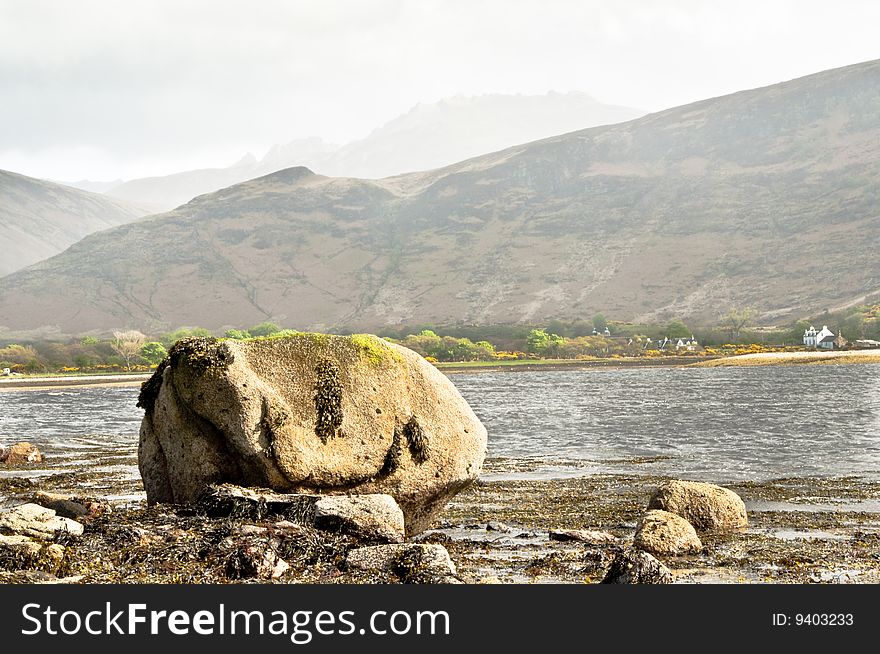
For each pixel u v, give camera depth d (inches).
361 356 679.1
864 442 1589.6
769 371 5698.8
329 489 650.2
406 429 672.4
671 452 1460.4
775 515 836.6
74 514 686.5
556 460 1355.8
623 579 553.6
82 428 2097.7
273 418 645.3
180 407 667.4
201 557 544.1
